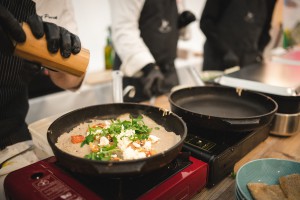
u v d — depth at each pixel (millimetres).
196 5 3848
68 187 739
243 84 1317
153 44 1924
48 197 706
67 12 1338
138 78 1833
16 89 1298
